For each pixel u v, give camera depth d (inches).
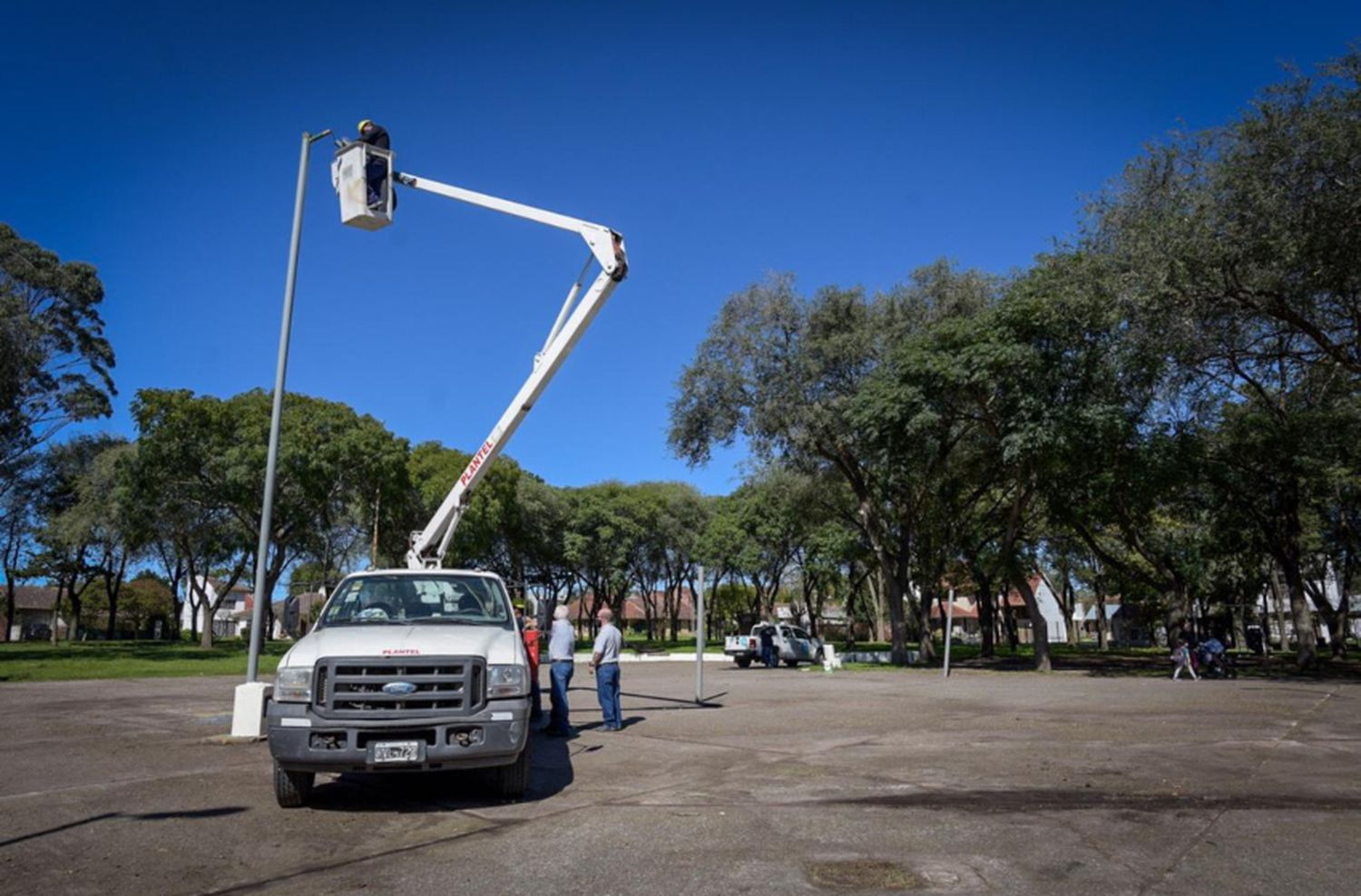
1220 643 1056.2
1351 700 667.4
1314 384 1032.2
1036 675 1109.1
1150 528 1429.6
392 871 217.3
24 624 3243.1
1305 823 255.0
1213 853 222.7
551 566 2381.9
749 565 2188.7
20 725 526.3
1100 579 2103.8
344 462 1417.3
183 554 1925.4
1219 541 1539.1
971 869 211.2
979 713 580.4
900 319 1275.8
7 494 1937.7
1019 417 1025.5
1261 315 842.8
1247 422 1163.9
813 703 663.1
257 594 479.8
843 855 224.4
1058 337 1012.5
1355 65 716.0
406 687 273.0
